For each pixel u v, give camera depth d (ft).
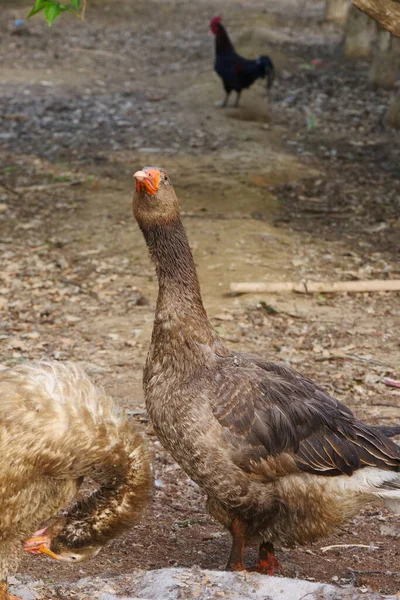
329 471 16.51
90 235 42.16
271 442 16.30
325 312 33.91
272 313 33.50
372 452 16.76
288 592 14.96
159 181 17.07
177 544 19.02
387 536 19.76
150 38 97.04
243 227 42.27
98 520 15.44
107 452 15.23
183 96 70.18
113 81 76.28
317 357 29.89
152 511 20.48
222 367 16.92
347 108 67.36
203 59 85.71
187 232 41.37
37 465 14.58
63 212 45.29
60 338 31.12
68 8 22.80
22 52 85.10
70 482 15.53
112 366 28.76
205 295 35.01
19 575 16.66
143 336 31.35
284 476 16.49
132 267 38.50
